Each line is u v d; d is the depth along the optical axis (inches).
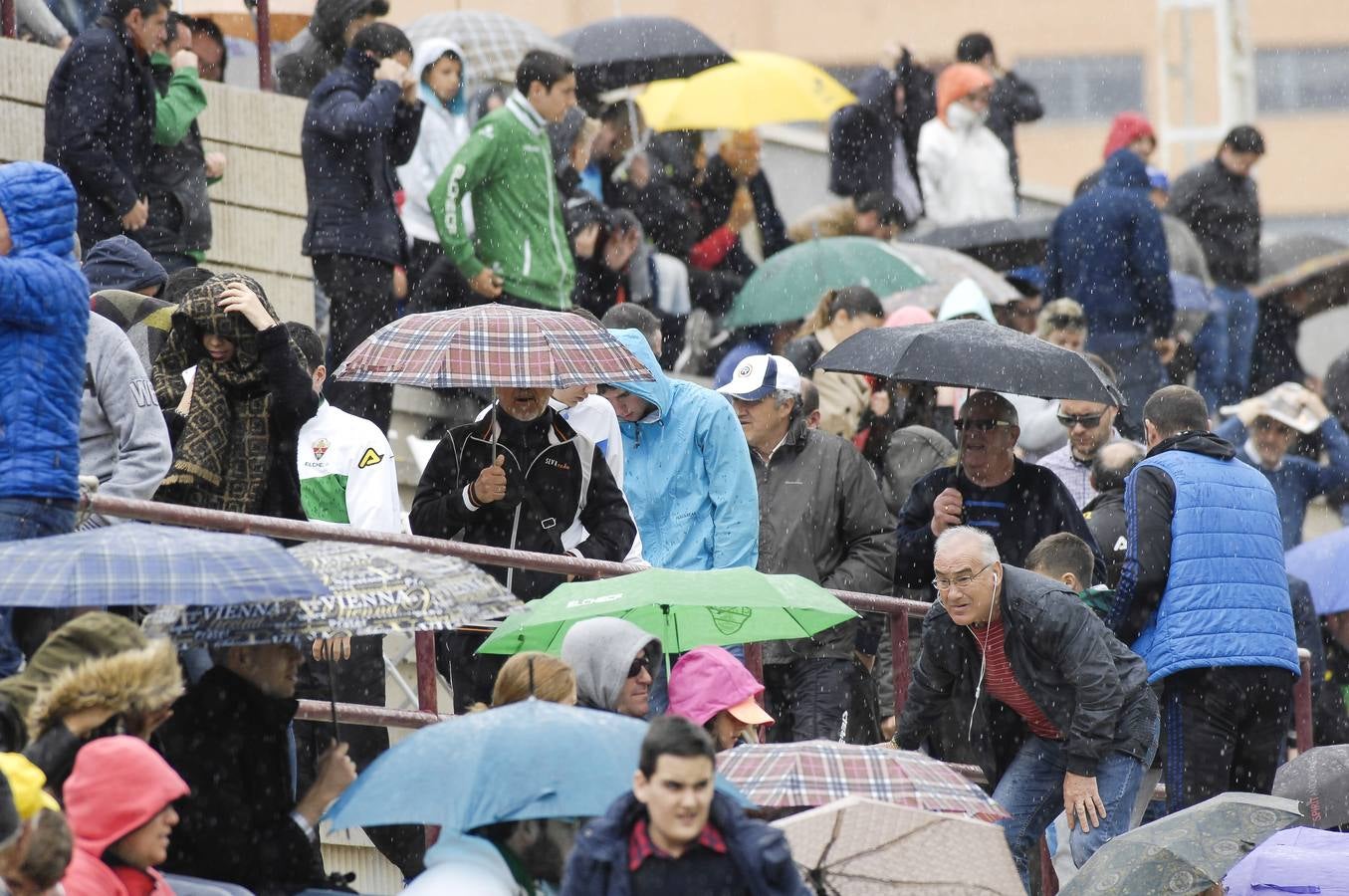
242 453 960.9
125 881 737.0
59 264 860.0
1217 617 1161.4
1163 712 1184.2
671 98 1983.3
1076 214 1802.4
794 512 1226.0
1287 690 1176.2
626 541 1090.1
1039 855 1229.1
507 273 1517.0
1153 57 4478.3
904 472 1375.5
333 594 848.9
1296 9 4768.7
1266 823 999.0
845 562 1230.3
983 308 1590.8
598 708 903.1
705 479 1173.7
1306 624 1549.0
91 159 1349.7
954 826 896.9
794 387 1238.3
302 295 1664.6
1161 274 1791.3
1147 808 1312.7
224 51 1672.0
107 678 757.3
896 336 1253.7
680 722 724.7
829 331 1509.6
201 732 828.6
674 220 1923.0
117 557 778.2
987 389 1231.5
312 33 1704.0
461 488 1076.5
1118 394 1259.2
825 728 1175.0
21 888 672.4
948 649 1095.0
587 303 1716.3
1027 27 4434.1
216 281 965.8
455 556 999.6
